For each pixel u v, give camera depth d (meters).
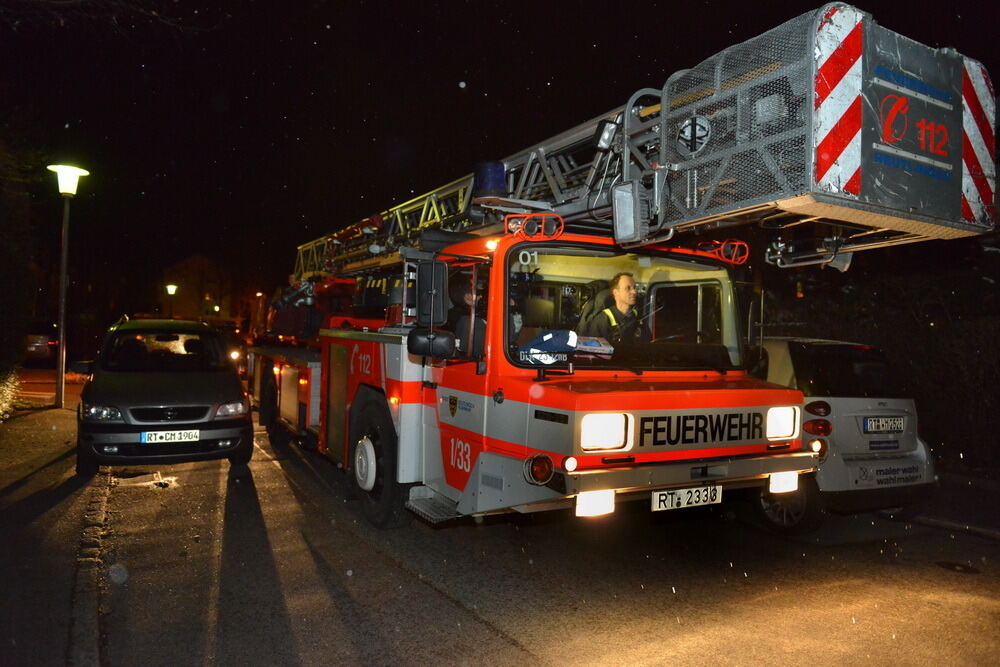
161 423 7.01
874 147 3.65
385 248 7.95
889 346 9.08
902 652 3.84
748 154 3.79
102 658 3.64
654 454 4.19
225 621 4.11
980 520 6.32
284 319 10.36
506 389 4.42
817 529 5.74
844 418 5.71
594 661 3.68
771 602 4.52
